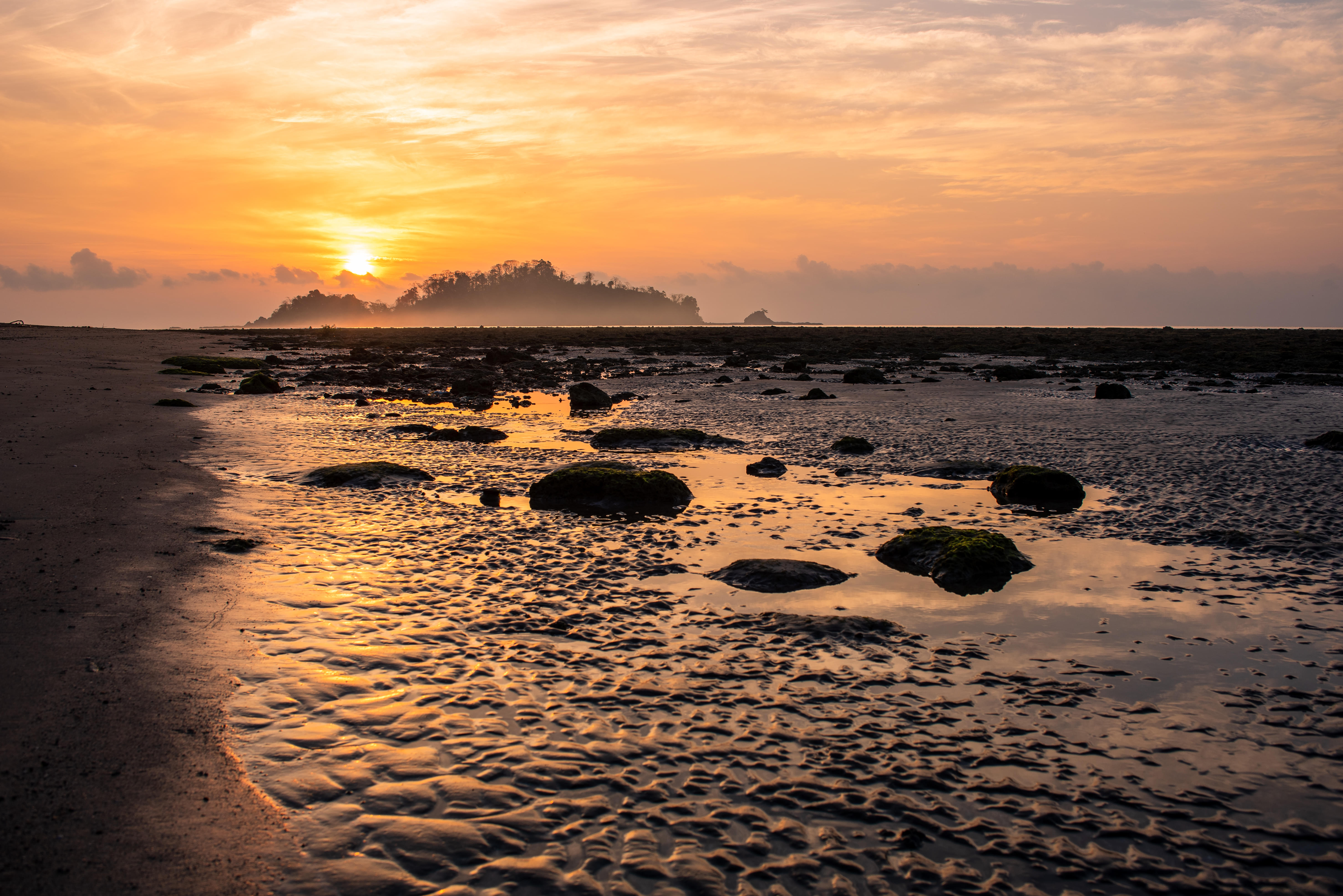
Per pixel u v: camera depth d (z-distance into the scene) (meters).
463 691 5.86
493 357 42.31
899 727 5.51
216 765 4.71
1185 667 6.55
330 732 5.20
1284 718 5.73
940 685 6.18
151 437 16.08
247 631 6.70
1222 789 4.86
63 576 7.57
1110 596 8.22
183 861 3.87
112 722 5.05
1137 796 4.76
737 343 65.31
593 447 17.33
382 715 5.45
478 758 4.95
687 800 4.58
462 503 11.91
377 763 4.84
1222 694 6.09
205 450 15.18
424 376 34.31
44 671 5.64
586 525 10.71
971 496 12.75
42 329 60.66
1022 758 5.15
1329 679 6.34
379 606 7.50
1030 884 3.97
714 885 3.87
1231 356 45.16
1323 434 17.38
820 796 4.65
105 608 6.86
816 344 63.28
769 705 5.77
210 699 5.48
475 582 8.30
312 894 3.72
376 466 13.31
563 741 5.19
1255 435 18.38
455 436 18.20
